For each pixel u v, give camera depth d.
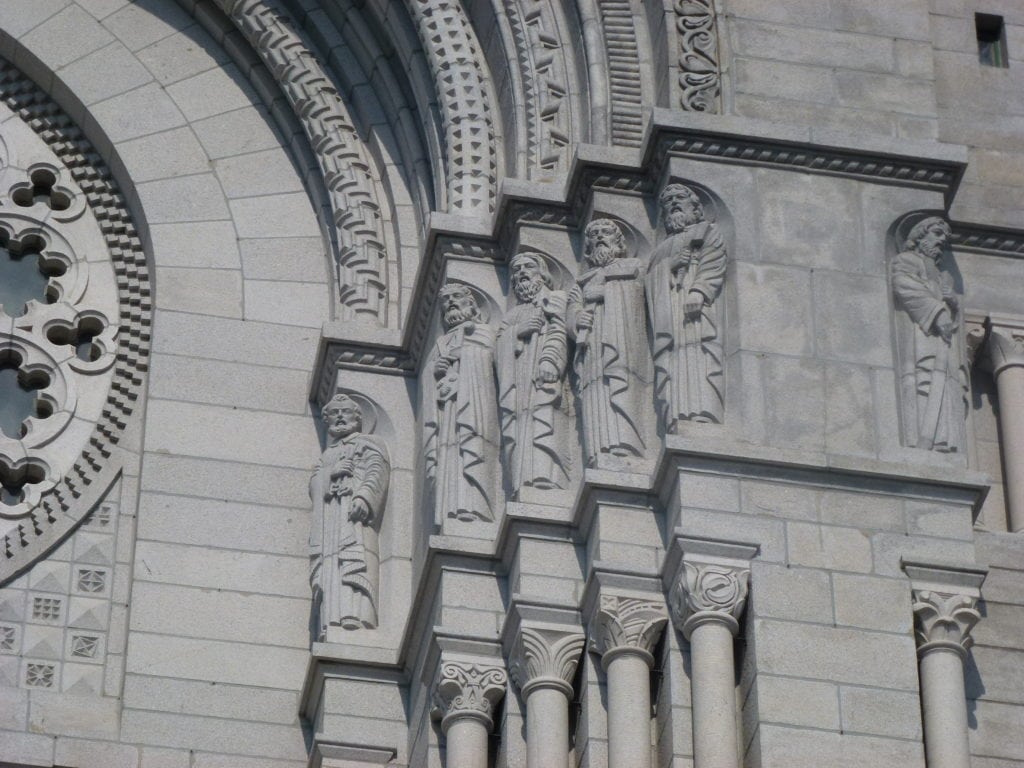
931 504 23.66
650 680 23.03
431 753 24.17
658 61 26.20
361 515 26.41
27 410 28.06
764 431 23.84
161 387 27.66
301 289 28.58
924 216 25.42
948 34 28.59
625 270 24.97
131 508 27.19
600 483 23.66
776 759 22.02
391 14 28.44
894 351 24.61
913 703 22.52
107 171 29.38
